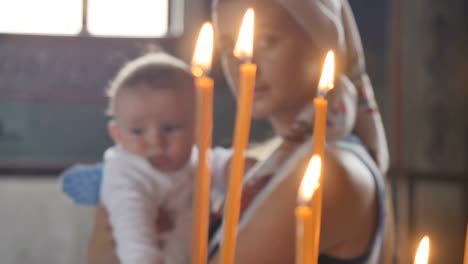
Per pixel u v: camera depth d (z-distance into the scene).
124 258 1.08
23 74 5.04
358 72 1.03
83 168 1.17
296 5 0.96
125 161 1.14
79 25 5.10
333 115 0.95
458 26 4.76
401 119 4.73
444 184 4.66
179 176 1.15
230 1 1.00
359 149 0.97
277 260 0.91
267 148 1.11
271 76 0.98
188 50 5.05
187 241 1.13
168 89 1.18
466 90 4.71
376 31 4.82
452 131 4.70
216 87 4.83
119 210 1.11
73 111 5.05
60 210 4.79
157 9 5.10
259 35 0.98
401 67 4.76
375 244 0.96
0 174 4.88
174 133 1.17
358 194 0.92
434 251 4.61
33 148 4.97
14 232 4.76
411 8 4.77
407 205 4.64
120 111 1.18
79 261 4.72
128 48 5.07
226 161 1.13
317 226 0.54
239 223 0.94
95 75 5.06
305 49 0.98
